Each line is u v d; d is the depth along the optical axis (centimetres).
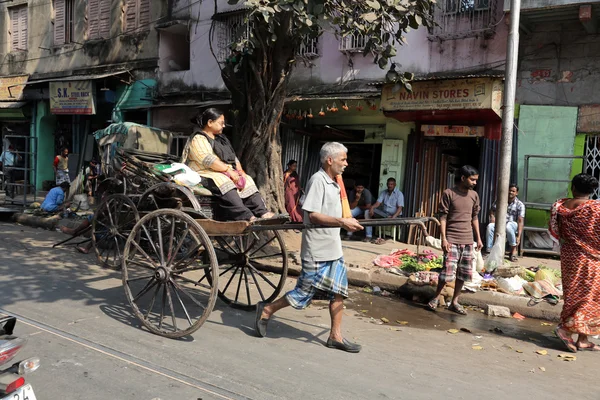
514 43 733
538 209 924
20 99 1747
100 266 733
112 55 1557
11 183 1291
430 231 1024
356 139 1148
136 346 429
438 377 402
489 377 409
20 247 844
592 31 855
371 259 824
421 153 1035
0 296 560
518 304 618
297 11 575
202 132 521
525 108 921
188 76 1379
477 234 640
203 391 352
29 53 1778
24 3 1773
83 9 1627
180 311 540
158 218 465
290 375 387
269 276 737
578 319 476
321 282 438
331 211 432
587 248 477
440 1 986
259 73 808
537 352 481
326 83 1139
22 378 241
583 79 880
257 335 473
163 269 457
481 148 973
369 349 461
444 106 889
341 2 643
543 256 920
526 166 911
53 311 513
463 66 979
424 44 1017
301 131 1152
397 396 361
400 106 931
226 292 632
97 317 500
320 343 467
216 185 501
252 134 843
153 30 1456
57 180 1541
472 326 564
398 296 683
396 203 1026
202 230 438
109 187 726
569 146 898
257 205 538
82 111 1509
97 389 347
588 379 416
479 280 666
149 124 1461
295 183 1027
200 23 1343
